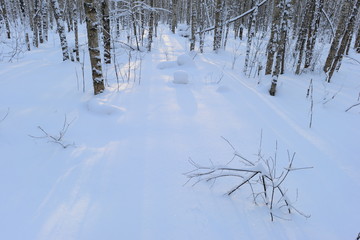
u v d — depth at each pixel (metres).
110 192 2.87
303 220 2.58
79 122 4.46
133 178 3.12
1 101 5.05
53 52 13.20
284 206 2.75
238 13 20.02
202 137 4.16
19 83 6.31
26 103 5.07
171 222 2.48
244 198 2.85
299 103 5.94
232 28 29.69
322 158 3.74
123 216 2.54
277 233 2.40
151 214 2.57
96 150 3.68
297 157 3.74
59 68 8.42
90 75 7.68
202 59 10.83
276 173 3.33
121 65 9.16
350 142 4.24
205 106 5.43
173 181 3.09
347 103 6.10
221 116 4.98
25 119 4.36
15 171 3.14
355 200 2.92
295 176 3.29
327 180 3.25
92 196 2.79
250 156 3.69
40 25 17.44
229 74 8.19
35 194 2.79
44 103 5.15
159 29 27.11
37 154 3.50
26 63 9.09
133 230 2.37
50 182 2.98
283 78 7.96
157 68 8.73
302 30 8.40
